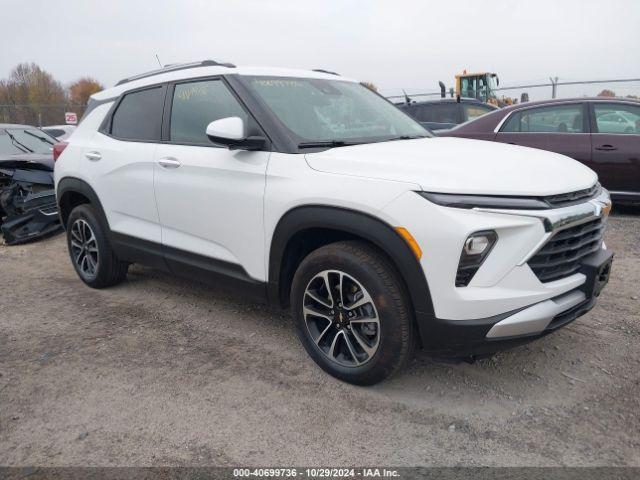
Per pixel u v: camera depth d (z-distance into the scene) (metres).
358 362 3.03
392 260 2.81
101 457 2.58
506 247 2.59
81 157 4.68
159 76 4.26
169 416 2.89
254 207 3.29
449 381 3.16
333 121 3.64
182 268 3.95
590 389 3.04
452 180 2.65
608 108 6.90
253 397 3.05
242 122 3.23
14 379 3.31
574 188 2.83
